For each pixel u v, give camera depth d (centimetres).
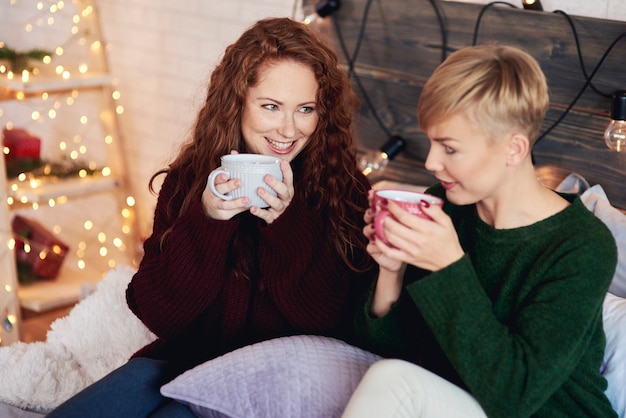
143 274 173
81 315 214
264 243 168
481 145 128
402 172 242
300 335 163
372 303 152
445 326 129
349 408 127
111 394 151
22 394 193
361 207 178
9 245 292
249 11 291
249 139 173
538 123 130
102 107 334
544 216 136
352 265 174
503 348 126
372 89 244
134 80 341
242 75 166
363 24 242
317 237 167
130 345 207
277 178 155
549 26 206
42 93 312
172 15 319
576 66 203
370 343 156
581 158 206
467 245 147
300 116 170
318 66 168
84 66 331
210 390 147
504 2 216
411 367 134
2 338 300
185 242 164
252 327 174
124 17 339
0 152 286
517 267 136
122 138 350
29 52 316
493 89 125
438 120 128
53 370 201
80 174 330
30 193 302
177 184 183
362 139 249
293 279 166
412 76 235
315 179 176
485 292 140
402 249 130
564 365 126
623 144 190
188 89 319
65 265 385
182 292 165
